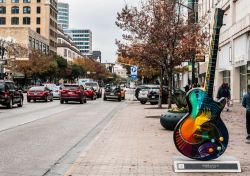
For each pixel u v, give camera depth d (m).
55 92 55.06
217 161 8.46
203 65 52.44
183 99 16.66
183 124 8.62
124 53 26.66
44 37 124.50
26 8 130.00
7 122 20.92
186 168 8.37
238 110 28.77
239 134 15.09
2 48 78.69
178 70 44.69
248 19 32.16
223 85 27.95
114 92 49.34
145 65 27.22
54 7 140.75
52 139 14.62
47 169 9.39
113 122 20.14
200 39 25.67
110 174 8.22
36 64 89.06
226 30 42.22
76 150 12.23
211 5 48.50
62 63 117.81
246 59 33.75
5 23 129.62
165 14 24.91
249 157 10.12
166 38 24.59
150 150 11.31
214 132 8.63
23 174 8.80
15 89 33.78
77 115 26.02
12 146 12.84
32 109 31.88
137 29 25.78
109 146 12.10
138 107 34.41
